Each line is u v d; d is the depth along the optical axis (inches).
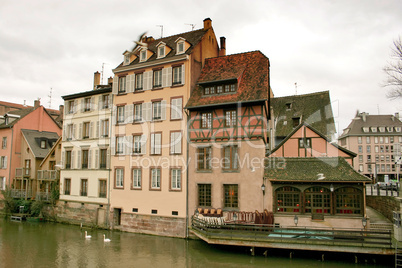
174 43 956.6
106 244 746.8
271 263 581.3
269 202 714.2
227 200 759.1
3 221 1081.4
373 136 2236.7
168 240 775.1
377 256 564.7
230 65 874.8
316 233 599.2
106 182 948.6
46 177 1139.3
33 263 615.5
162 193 836.6
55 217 1070.4
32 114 1373.0
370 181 638.5
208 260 610.9
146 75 909.8
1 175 1327.5
